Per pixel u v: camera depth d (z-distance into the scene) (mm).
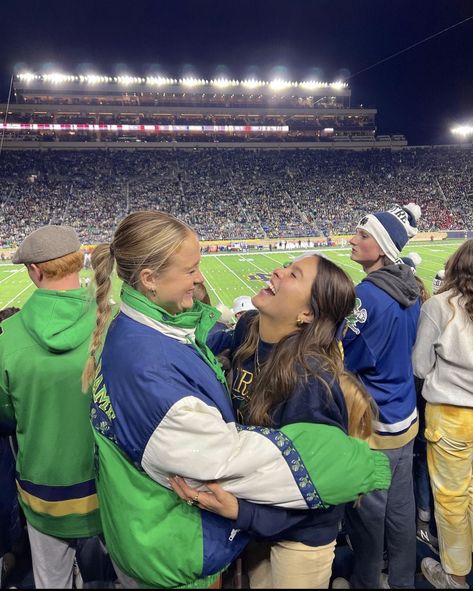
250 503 1150
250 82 58375
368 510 1782
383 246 2367
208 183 48000
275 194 46562
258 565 1517
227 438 1128
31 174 46406
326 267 1436
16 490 1974
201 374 1244
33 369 1562
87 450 1639
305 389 1289
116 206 43531
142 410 1124
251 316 1811
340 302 1403
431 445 2100
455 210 43125
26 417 1608
